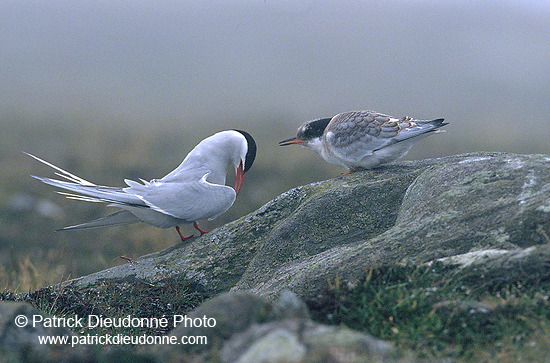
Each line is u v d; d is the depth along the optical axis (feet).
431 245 24.34
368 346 17.26
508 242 23.30
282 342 17.38
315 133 39.37
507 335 19.31
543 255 21.77
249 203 69.46
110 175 81.82
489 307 20.35
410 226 25.76
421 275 22.67
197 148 36.70
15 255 58.18
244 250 33.12
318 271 25.30
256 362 16.94
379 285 22.29
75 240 62.08
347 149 36.19
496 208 24.76
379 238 25.86
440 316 20.24
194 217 34.53
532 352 18.30
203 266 32.78
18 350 18.93
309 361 16.57
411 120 35.81
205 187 34.73
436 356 18.76
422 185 29.12
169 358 18.99
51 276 48.26
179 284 32.01
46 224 65.57
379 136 35.37
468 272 22.26
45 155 88.79
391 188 31.81
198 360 18.45
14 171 80.53
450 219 25.11
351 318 20.81
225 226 35.12
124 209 35.12
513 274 21.77
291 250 30.91
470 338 19.48
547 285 21.12
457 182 27.63
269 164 80.89
